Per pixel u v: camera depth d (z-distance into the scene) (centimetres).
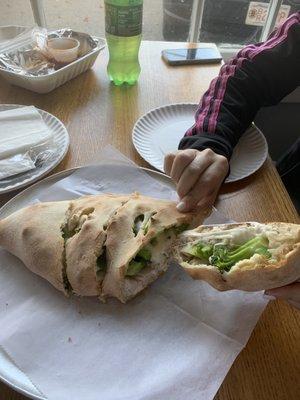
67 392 50
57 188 77
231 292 63
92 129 95
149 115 98
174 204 69
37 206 69
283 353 56
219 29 154
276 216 75
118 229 63
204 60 122
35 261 63
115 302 62
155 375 52
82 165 84
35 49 108
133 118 99
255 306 60
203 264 61
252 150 89
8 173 77
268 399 50
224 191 79
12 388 51
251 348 56
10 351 54
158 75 116
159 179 80
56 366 53
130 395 50
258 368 54
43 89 104
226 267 58
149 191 78
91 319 59
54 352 55
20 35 113
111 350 55
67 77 108
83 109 101
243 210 75
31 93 106
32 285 63
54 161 82
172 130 95
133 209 66
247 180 82
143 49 127
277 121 163
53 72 101
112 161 83
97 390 51
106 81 112
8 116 89
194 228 68
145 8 154
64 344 56
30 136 84
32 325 58
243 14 149
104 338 57
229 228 64
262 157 87
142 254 63
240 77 99
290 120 163
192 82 114
